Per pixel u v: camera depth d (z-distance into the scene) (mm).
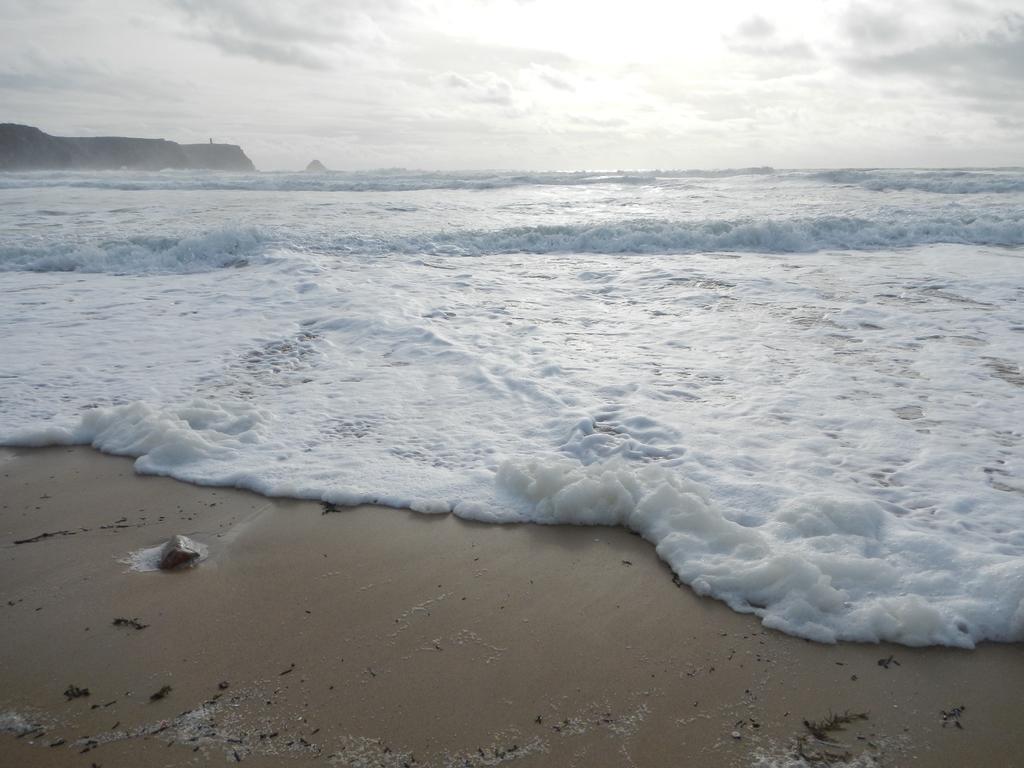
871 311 8164
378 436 5059
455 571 3533
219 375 6344
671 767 2344
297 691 2689
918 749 2420
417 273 10609
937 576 3262
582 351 6922
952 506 3906
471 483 4352
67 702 2631
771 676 2783
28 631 3049
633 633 3057
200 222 14562
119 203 18391
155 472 4578
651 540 3785
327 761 2359
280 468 4562
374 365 6590
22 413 5453
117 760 2357
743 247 12711
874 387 5828
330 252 12008
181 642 2982
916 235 12922
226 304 8828
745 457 4566
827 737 2473
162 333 7633
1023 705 2619
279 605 3250
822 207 16453
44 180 24422
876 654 2902
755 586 3293
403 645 2971
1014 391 5676
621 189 22969
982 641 2955
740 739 2465
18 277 10469
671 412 5348
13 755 2375
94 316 8312
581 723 2539
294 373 6398
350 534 3871
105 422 5172
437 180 25578
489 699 2658
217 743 2434
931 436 4863
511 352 6879
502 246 12867
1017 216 13617
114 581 3430
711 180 25312
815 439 4840
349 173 32969
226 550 3713
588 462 4578
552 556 3668
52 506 4168
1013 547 3477
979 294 8797
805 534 3637
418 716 2568
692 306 8633
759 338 7266
